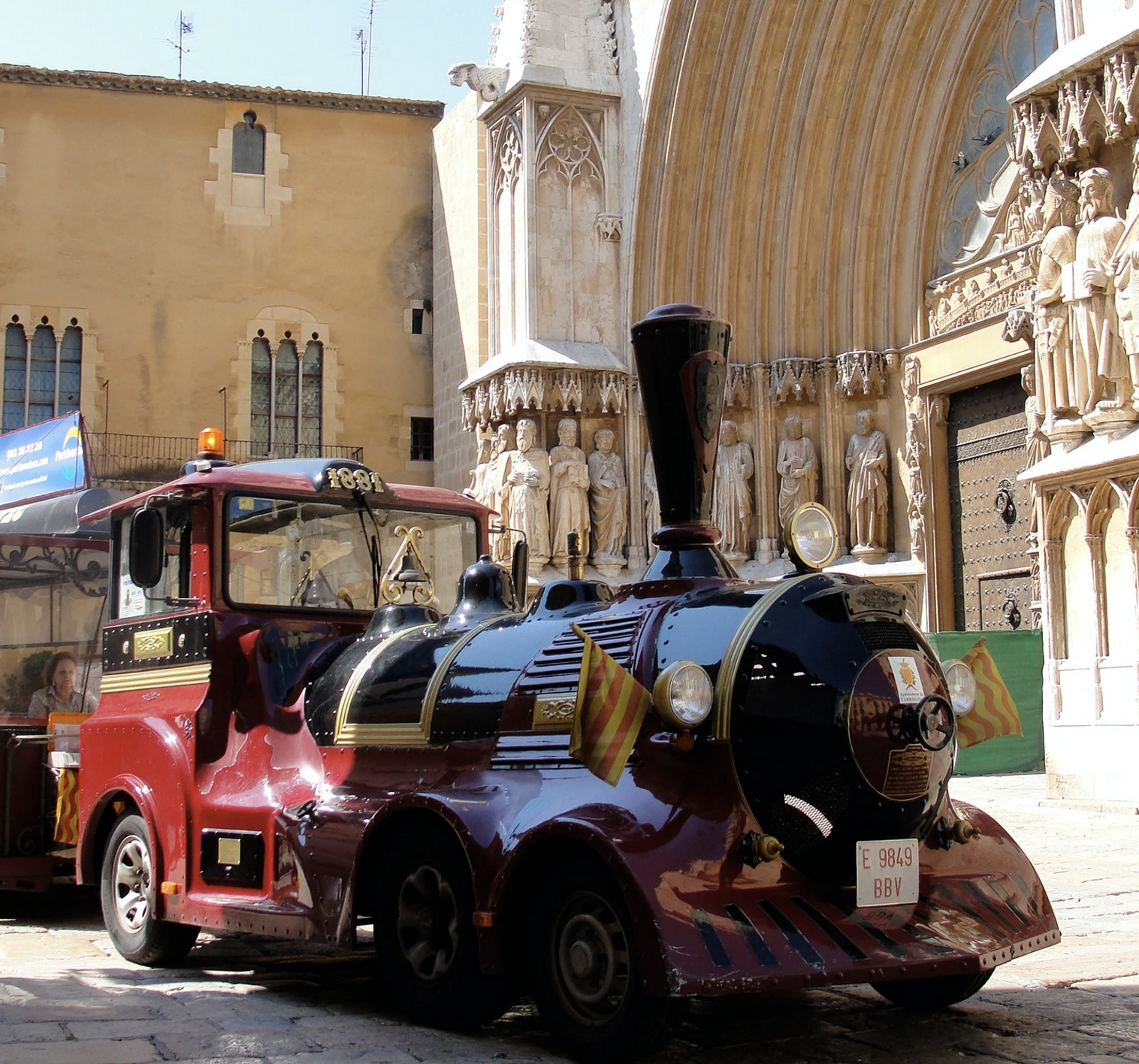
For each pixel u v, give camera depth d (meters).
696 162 19.19
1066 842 10.06
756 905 4.54
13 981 6.22
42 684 9.14
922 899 5.05
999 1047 4.82
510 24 20.94
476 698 5.54
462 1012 5.08
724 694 4.75
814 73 17.98
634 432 20.02
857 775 4.81
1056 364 12.87
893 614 5.13
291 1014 5.45
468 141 28.42
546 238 20.08
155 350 28.92
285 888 5.88
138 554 6.79
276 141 29.98
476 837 4.93
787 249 18.67
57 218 28.59
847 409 18.58
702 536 5.56
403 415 30.34
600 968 4.59
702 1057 4.72
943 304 17.56
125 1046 4.80
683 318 5.56
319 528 7.14
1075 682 12.61
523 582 7.70
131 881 7.02
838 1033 5.08
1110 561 12.33
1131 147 12.17
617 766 4.62
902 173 17.97
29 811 8.48
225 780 6.49
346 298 30.20
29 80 28.44
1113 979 5.96
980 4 16.92
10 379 28.12
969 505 17.50
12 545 9.41
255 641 6.71
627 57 20.23
